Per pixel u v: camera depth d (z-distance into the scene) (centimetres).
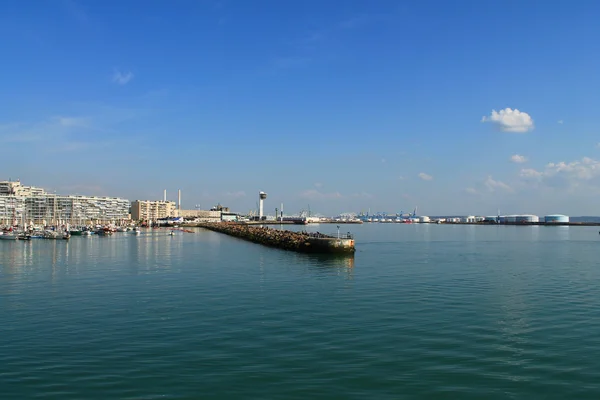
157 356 2512
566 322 3291
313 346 2680
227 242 13262
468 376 2247
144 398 1992
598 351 2634
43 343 2767
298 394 2033
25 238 14288
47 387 2109
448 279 5362
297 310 3628
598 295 4334
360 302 3950
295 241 9900
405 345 2708
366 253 9194
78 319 3372
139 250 10112
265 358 2473
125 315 3488
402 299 4094
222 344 2717
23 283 5153
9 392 2055
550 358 2509
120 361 2439
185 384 2136
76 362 2428
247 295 4284
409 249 10394
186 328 3086
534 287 4781
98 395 2023
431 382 2172
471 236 17800
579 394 2061
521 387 2128
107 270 6341
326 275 5712
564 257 8369
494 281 5209
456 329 3072
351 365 2373
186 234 19000
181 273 5947
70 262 7506
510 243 12962
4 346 2711
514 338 2875
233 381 2167
